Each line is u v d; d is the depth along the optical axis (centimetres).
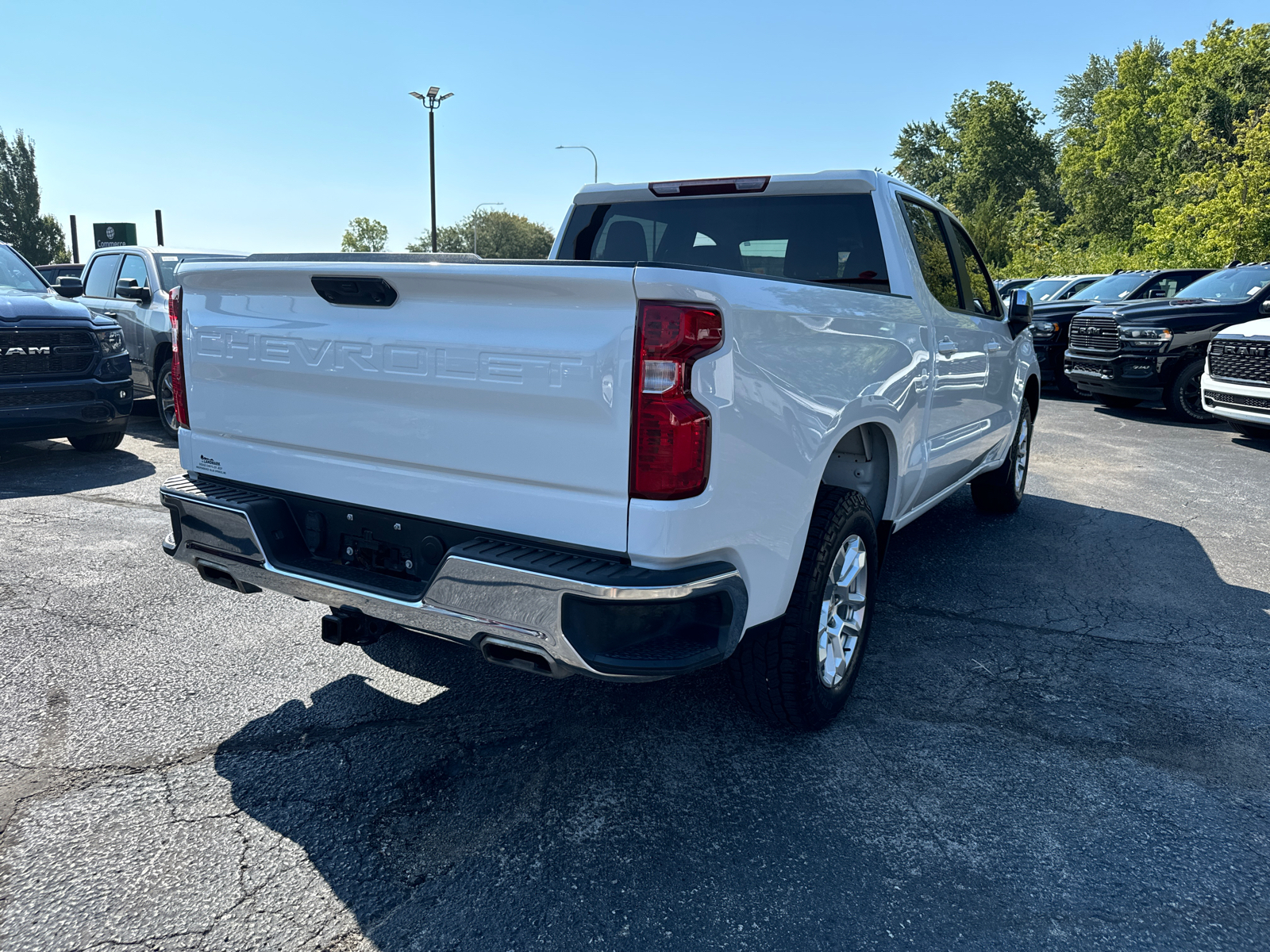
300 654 365
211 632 386
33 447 816
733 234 410
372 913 214
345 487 275
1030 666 367
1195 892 228
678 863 236
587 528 229
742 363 230
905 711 326
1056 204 7538
